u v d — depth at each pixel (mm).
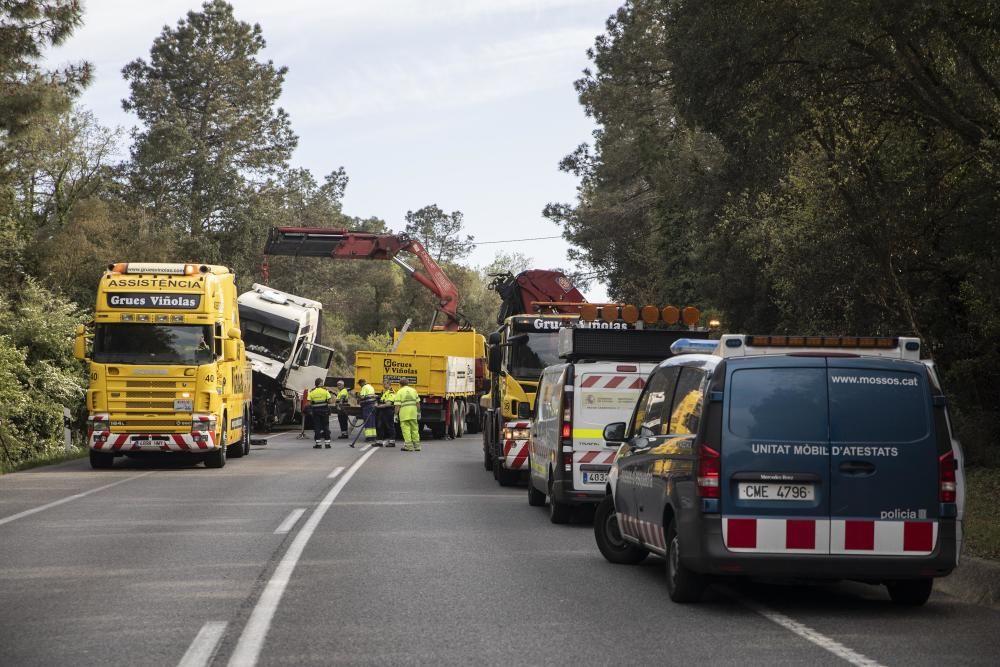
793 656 7734
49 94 25984
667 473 10289
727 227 28141
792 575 9320
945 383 25719
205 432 25922
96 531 14539
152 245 53375
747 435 9406
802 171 23453
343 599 9828
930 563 9328
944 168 21891
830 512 9320
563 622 8930
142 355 25969
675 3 21094
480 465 28109
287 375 45875
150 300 26094
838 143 22203
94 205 49156
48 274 46375
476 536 14406
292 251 44250
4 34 25141
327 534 14297
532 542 13977
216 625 8664
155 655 7645
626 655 7734
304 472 25016
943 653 7859
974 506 16109
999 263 21953
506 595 10148
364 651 7805
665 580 11156
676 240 47094
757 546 9305
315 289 89500
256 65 80062
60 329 37250
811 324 25500
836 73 19672
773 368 9500
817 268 23266
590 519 16609
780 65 19875
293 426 53000
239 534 14250
